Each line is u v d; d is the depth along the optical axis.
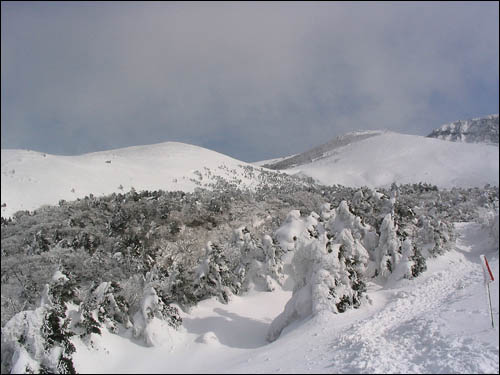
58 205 64.00
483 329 13.12
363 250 25.55
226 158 167.25
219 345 16.86
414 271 25.11
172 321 17.73
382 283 26.44
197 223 49.81
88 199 61.50
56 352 13.96
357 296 19.14
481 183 130.62
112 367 14.99
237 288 24.86
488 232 38.78
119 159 128.38
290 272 26.48
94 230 44.44
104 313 16.73
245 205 55.56
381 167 185.62
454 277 24.75
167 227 46.81
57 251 36.00
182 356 15.71
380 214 36.47
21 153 97.50
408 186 103.81
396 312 17.75
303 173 190.12
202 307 21.92
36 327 14.08
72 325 15.49
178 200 56.25
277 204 59.25
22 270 32.81
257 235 43.47
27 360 13.55
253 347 17.12
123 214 49.00
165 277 22.64
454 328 13.59
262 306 23.16
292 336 15.74
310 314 17.61
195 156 153.38
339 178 183.00
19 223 46.00
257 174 144.62
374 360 11.36
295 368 11.88
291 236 28.02
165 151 157.12
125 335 16.97
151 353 15.96
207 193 72.12
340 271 18.75
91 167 102.75
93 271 32.47
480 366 10.14
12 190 71.25
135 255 39.84
